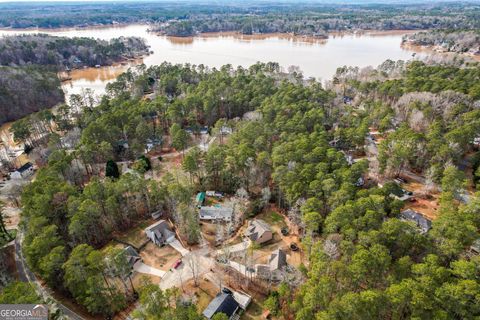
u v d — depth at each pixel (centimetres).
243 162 8006
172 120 11612
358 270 4562
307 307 4266
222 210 7419
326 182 6612
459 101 11031
